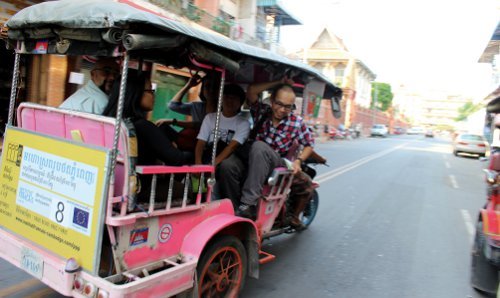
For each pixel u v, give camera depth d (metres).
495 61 28.86
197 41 2.73
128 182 2.52
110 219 2.44
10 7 8.62
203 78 4.10
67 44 2.79
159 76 5.30
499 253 3.65
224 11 20.09
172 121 4.45
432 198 9.47
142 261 2.71
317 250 5.33
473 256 4.41
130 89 2.84
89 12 2.49
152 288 2.54
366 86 58.62
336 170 13.06
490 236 3.73
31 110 3.15
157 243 2.80
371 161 17.08
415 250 5.59
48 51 2.96
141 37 2.37
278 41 26.02
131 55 2.87
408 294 4.17
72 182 2.61
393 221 7.07
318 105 5.09
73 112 2.76
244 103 4.39
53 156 2.75
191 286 2.85
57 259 2.65
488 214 3.89
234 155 3.87
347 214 7.35
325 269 4.69
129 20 2.31
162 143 2.91
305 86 4.68
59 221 2.69
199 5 17.34
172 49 2.88
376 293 4.14
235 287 3.47
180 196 3.05
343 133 34.81
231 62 3.04
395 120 77.06
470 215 7.90
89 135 2.71
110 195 2.45
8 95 8.62
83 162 2.55
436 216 7.65
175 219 2.92
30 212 2.91
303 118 4.74
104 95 3.11
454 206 8.70
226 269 3.37
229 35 17.91
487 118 6.19
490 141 5.79
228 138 3.84
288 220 4.88
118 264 2.55
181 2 14.12
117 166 2.65
